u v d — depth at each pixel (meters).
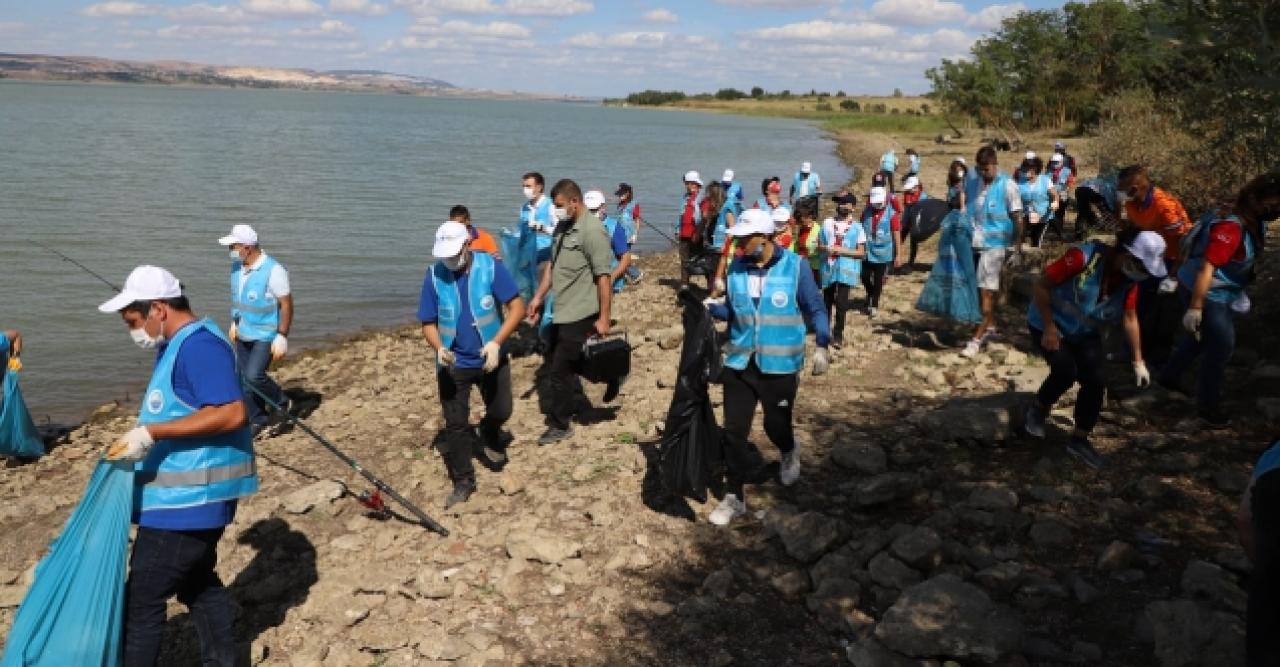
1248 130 7.75
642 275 17.28
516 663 4.33
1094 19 50.88
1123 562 4.68
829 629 4.42
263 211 25.95
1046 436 6.38
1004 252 8.73
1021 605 4.45
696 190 13.10
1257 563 2.96
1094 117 49.88
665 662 4.28
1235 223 5.84
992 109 55.00
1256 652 2.96
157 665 4.70
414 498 6.42
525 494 6.26
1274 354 7.75
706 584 4.83
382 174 38.66
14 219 22.86
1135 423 6.54
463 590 4.98
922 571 4.77
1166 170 14.18
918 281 13.99
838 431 6.90
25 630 3.79
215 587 4.29
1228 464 5.73
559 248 6.98
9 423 8.20
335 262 19.19
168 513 3.88
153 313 3.92
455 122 115.81
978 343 8.84
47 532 6.61
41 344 13.09
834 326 9.65
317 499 6.30
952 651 3.92
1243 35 5.26
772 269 5.25
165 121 82.44
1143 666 3.92
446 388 6.09
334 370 11.65
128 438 3.73
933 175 34.06
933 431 6.50
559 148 61.97
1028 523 5.17
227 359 3.97
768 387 5.35
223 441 3.99
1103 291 5.70
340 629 4.70
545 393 8.85
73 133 59.38
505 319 6.19
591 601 4.80
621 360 7.09
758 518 5.54
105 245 19.84
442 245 5.77
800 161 50.88
